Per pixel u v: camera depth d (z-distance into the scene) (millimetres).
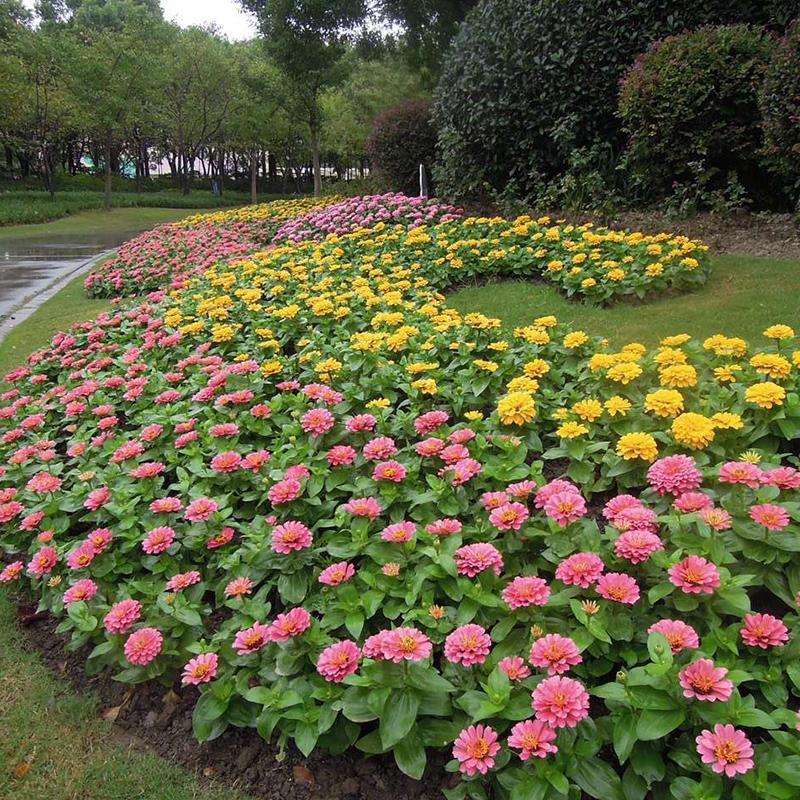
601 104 9336
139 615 2488
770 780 1682
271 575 2740
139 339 6051
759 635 1900
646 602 2160
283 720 2174
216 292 7074
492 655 2135
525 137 9914
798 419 3041
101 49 31859
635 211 8883
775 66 6566
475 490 2980
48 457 3875
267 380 4484
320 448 3475
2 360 7121
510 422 3242
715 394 3361
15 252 18078
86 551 2807
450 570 2275
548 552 2434
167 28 38188
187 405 4215
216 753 2268
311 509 2961
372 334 4664
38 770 2275
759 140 7746
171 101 37969
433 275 7230
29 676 2719
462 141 10328
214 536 2900
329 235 9258
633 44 8969
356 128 32656
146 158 50781
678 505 2359
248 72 36719
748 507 2383
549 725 1723
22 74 29109
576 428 3033
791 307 5168
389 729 1920
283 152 43344
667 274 6012
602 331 5309
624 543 2143
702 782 1691
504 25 9852
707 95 7516
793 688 1994
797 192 7812
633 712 1826
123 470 3611
